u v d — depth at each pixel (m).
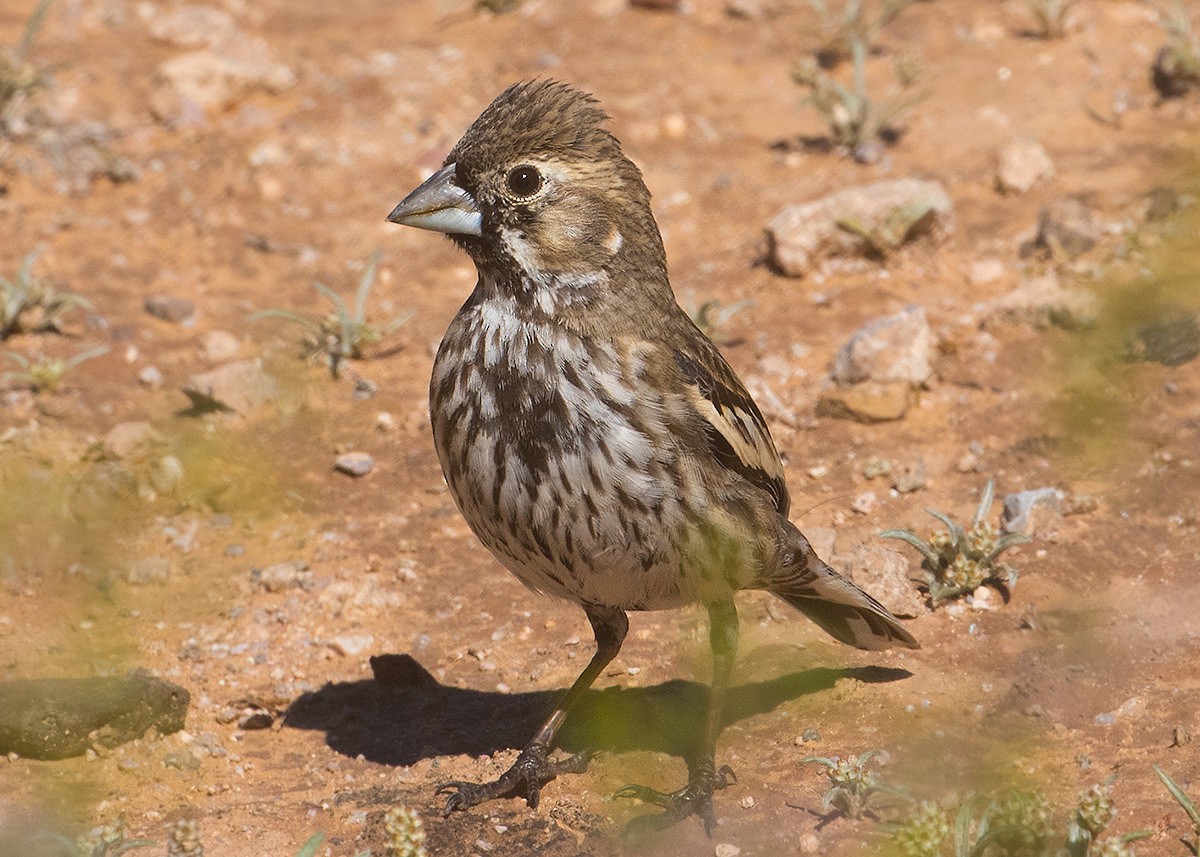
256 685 10.17
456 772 9.15
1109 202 14.86
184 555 11.56
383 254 15.51
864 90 16.39
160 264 15.41
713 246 15.17
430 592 11.10
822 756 8.89
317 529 11.85
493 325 8.28
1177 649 9.52
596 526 8.12
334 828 8.57
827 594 9.24
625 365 8.12
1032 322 13.39
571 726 9.48
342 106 17.48
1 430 12.99
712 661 9.77
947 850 7.75
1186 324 12.48
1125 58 17.31
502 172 8.26
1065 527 10.91
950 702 9.27
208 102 17.48
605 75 17.78
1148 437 11.67
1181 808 7.91
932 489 11.66
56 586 11.13
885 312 13.89
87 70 18.33
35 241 15.65
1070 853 7.33
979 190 15.47
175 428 13.00
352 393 13.55
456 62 18.17
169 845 8.11
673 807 8.45
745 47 18.22
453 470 8.39
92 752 9.30
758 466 8.70
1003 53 17.62
